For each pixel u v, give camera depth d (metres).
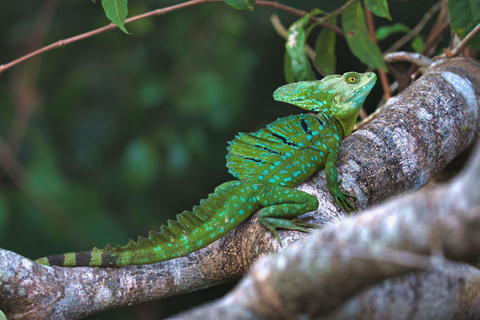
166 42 10.52
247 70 10.55
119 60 10.52
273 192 3.90
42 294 3.58
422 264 1.80
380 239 1.85
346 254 1.89
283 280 2.03
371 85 4.20
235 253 3.98
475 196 1.66
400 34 11.05
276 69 11.54
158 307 10.59
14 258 3.56
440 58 5.45
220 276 4.02
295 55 5.19
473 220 1.69
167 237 3.91
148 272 3.90
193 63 10.40
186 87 10.23
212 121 10.12
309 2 10.77
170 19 10.52
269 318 2.11
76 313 3.74
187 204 10.79
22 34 10.30
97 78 10.41
